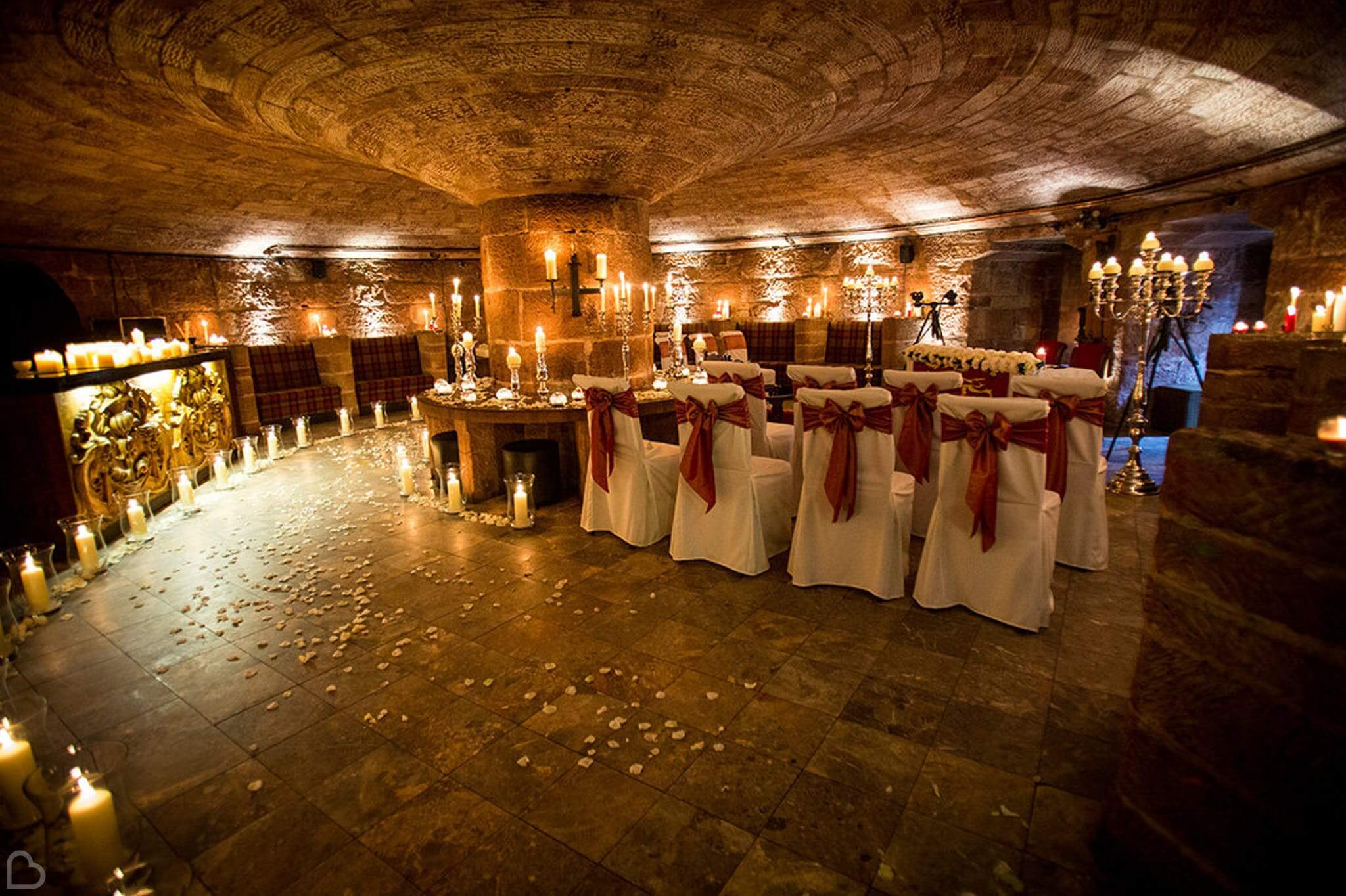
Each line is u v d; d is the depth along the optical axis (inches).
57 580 148.4
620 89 142.3
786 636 119.5
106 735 95.5
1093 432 140.9
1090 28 133.0
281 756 90.4
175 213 291.0
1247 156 199.8
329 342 362.3
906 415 160.6
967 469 122.1
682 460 148.8
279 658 116.5
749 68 137.7
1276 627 48.7
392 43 120.0
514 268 199.2
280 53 122.5
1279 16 125.3
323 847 74.5
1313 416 87.5
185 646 121.7
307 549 170.7
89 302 304.3
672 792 81.7
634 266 206.1
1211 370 127.9
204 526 190.2
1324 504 44.9
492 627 126.0
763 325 403.2
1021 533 117.3
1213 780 54.3
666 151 175.2
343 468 258.7
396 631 125.3
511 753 90.0
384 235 373.4
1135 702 61.6
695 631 122.3
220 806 81.0
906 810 77.8
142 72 133.6
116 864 65.6
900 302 379.6
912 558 155.4
